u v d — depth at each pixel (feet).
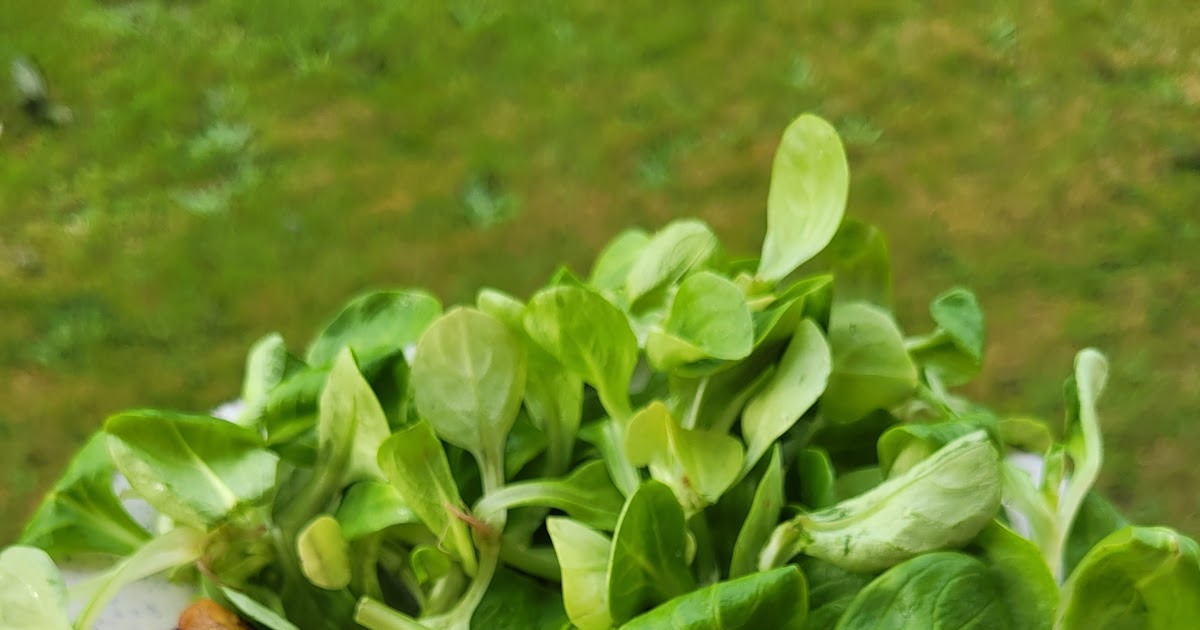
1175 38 4.29
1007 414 2.91
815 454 1.49
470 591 1.47
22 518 2.58
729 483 1.46
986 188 3.62
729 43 4.21
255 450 1.47
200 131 3.70
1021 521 1.50
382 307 1.64
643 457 1.47
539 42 4.16
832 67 4.11
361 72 3.99
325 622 1.48
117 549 1.49
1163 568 1.39
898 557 1.40
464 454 1.52
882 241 1.60
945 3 4.42
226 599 1.46
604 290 1.62
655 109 3.89
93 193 3.45
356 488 1.49
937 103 3.97
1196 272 3.35
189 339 3.01
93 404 2.83
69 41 4.02
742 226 3.43
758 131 3.81
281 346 1.58
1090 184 3.65
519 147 3.69
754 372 1.51
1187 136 3.85
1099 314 3.20
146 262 3.22
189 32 4.12
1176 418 2.93
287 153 3.63
